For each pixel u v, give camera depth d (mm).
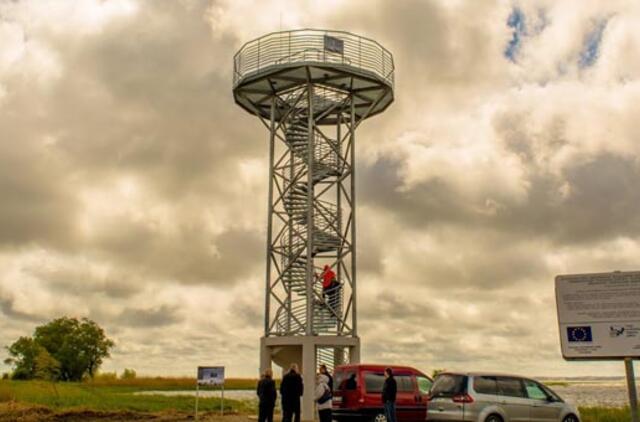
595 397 67250
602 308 13625
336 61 32062
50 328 88438
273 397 21672
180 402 40469
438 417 19516
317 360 31547
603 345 13508
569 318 13820
